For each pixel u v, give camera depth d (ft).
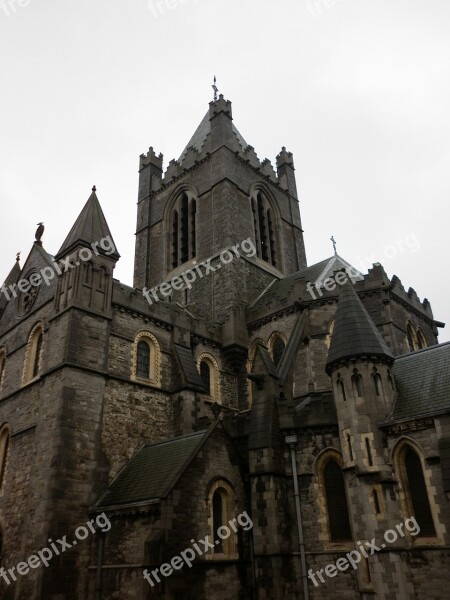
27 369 117.91
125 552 84.12
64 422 96.22
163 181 205.87
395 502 83.15
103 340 109.70
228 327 144.05
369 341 95.71
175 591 75.61
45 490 91.35
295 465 95.81
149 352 121.39
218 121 191.11
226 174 178.50
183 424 113.91
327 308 130.82
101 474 97.50
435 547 78.13
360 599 82.38
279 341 138.51
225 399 135.54
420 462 84.43
